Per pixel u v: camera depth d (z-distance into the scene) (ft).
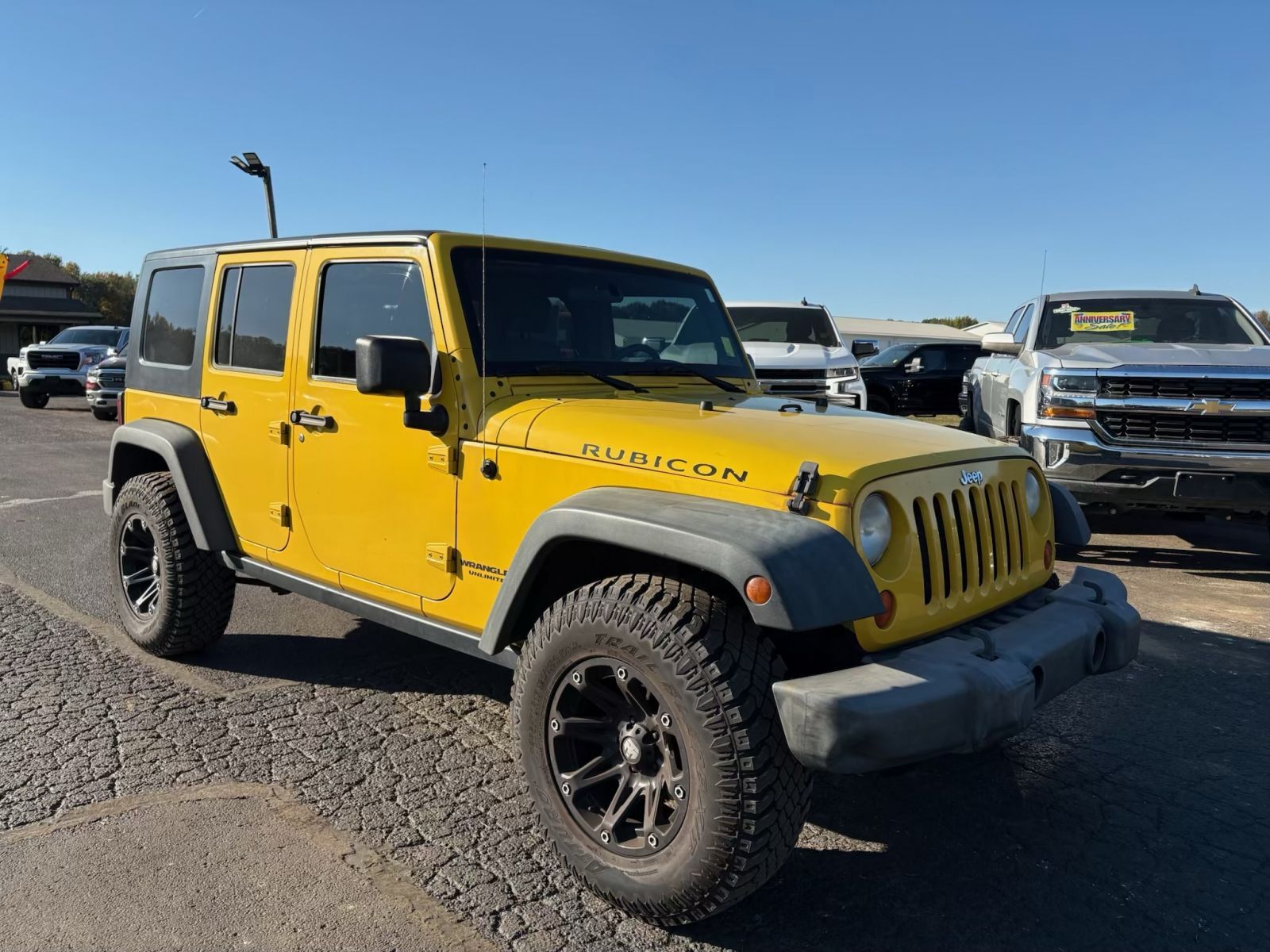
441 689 13.73
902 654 7.98
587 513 8.29
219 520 13.64
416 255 10.70
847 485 7.84
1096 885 8.99
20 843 9.25
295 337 12.16
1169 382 20.12
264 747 11.61
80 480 33.94
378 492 11.07
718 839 7.46
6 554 22.00
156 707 12.84
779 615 7.04
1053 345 24.85
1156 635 16.81
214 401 13.53
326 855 9.15
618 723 8.56
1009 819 10.28
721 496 8.27
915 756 7.32
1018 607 9.78
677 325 13.19
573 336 11.60
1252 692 14.14
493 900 8.49
